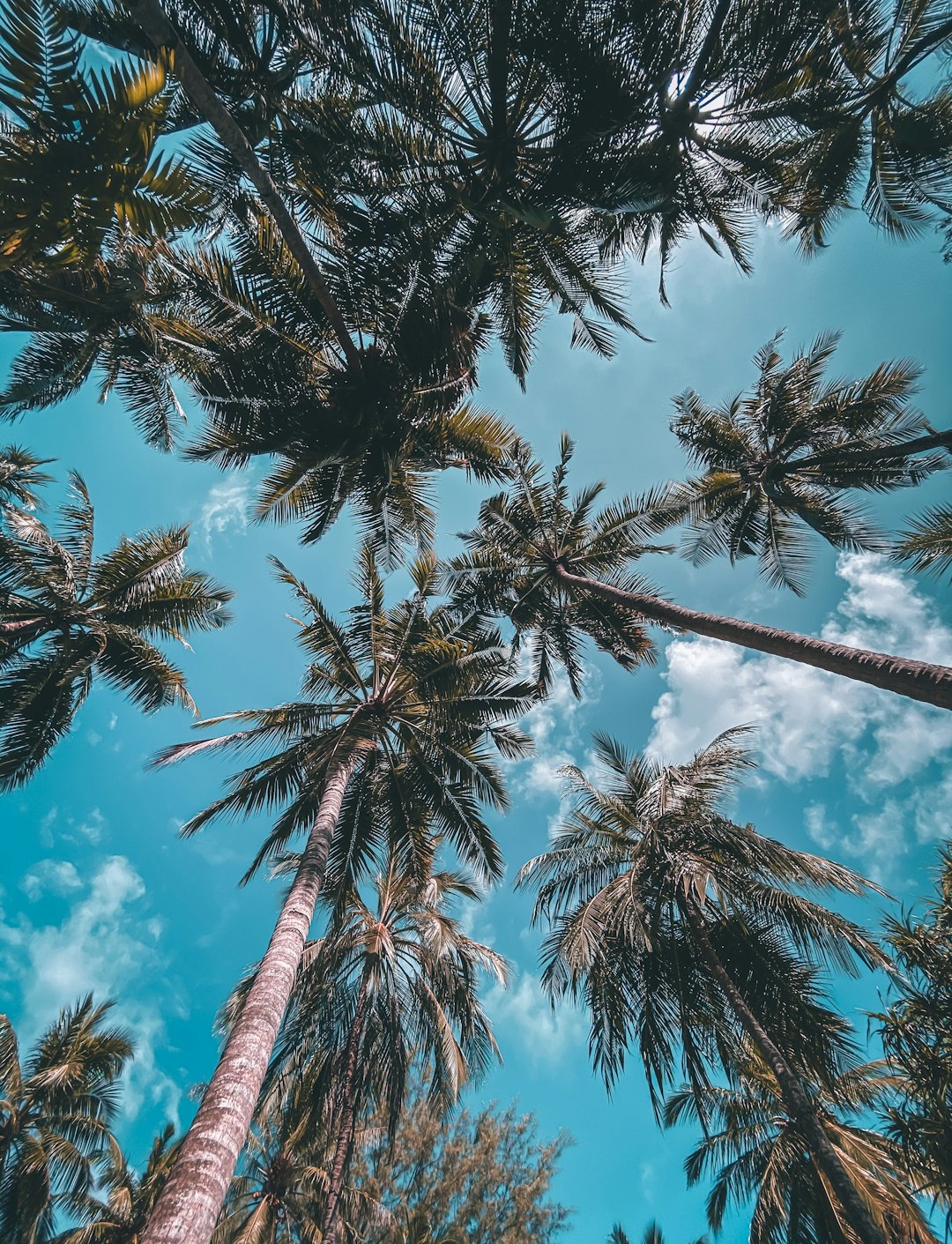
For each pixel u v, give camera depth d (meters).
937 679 6.15
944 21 8.77
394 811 12.78
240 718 12.40
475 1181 22.62
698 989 12.23
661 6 8.21
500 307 10.75
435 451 11.68
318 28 7.98
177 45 6.00
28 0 3.44
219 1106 5.47
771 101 9.37
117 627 14.79
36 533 15.41
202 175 7.94
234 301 9.93
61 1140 20.84
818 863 11.60
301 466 10.09
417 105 8.70
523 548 14.34
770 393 14.13
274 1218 16.59
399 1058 13.41
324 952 13.84
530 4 8.12
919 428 12.62
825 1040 11.46
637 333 10.99
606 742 16.44
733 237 11.56
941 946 8.05
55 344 9.54
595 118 8.74
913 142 9.55
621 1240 19.97
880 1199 11.15
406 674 12.91
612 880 13.38
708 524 15.04
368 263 10.05
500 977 15.60
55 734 14.84
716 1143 14.88
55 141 3.69
